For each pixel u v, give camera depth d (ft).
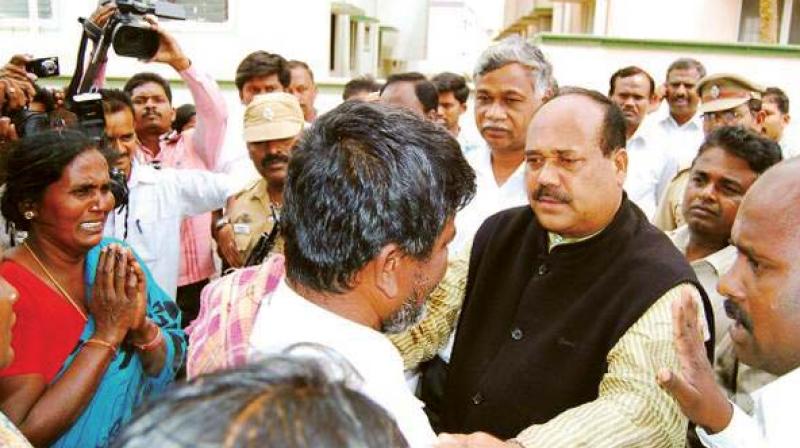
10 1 20.80
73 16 20.98
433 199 3.20
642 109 12.78
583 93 4.57
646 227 4.59
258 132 7.95
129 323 5.16
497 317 4.91
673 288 4.09
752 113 11.85
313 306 3.27
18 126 6.64
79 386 4.81
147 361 5.49
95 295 5.09
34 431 4.63
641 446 3.78
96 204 5.31
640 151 12.76
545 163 4.44
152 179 8.32
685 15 19.34
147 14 8.89
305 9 21.13
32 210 5.18
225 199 8.57
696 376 3.46
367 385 2.87
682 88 14.60
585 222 4.43
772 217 3.26
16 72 7.40
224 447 1.43
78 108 7.45
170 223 8.41
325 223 3.12
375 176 3.09
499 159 8.02
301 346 2.02
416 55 38.88
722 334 5.82
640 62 16.24
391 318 3.49
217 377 1.65
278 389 1.59
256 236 8.33
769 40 18.53
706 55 16.16
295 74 14.33
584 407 3.95
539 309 4.62
